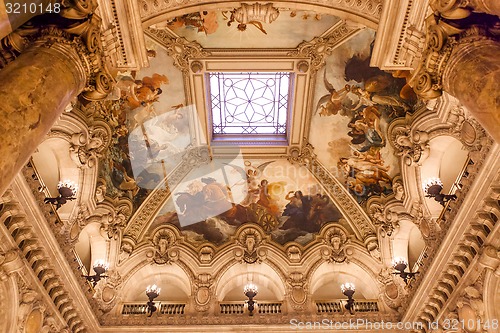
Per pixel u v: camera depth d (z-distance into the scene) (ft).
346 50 35.47
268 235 44.04
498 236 26.13
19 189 24.64
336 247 42.37
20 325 26.76
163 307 39.55
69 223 34.35
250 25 34.22
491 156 24.54
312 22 34.09
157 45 35.37
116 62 22.80
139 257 42.06
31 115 14.64
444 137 32.27
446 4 18.86
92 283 38.27
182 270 41.91
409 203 37.09
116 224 40.81
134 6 21.89
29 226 26.58
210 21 33.83
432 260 32.14
